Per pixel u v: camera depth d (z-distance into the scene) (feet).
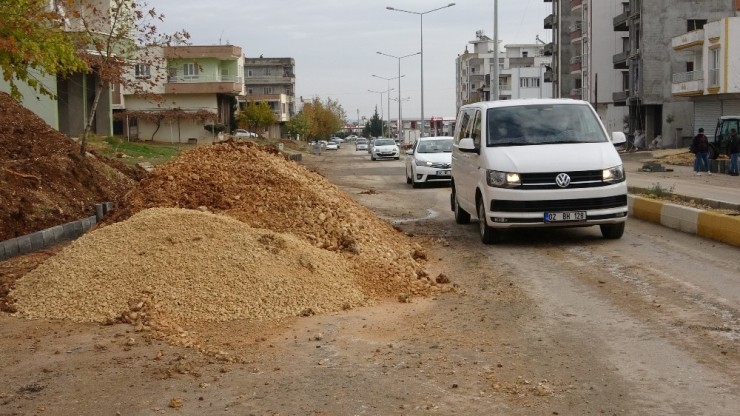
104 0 81.97
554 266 34.94
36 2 38.11
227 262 27.68
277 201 36.60
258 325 24.89
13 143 55.77
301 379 19.69
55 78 95.25
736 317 24.95
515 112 44.29
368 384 19.27
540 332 24.09
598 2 235.81
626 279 31.37
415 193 78.64
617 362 20.88
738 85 152.97
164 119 209.15
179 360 21.18
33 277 28.32
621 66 226.99
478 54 481.87
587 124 43.80
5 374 20.21
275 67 444.96
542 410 17.46
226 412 17.49
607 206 40.01
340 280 29.09
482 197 41.63
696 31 164.55
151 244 28.55
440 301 28.68
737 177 96.43
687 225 44.06
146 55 81.87
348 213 37.52
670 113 198.08
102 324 24.76
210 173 38.68
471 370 20.34
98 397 18.49
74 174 53.31
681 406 17.56
